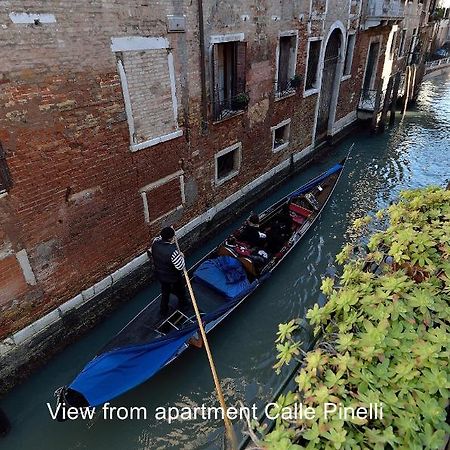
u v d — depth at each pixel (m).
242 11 7.13
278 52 8.67
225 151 8.05
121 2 4.97
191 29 6.12
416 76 18.22
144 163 6.18
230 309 5.94
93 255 5.88
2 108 4.23
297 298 6.99
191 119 6.79
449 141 14.34
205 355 5.88
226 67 7.60
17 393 5.21
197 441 4.86
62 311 5.65
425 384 1.86
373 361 2.03
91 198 5.54
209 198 8.09
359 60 13.45
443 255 2.67
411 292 2.38
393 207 3.49
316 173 11.83
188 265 7.71
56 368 5.60
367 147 13.86
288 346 2.22
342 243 8.34
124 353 4.68
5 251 4.74
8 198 4.58
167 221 7.11
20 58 4.21
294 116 10.40
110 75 5.17
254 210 9.75
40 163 4.76
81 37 4.68
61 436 4.87
